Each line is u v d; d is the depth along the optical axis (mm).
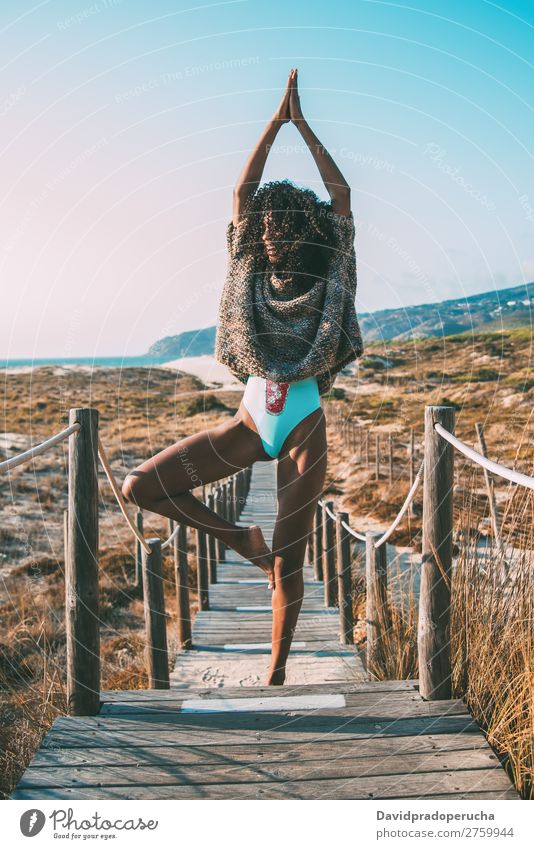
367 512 12617
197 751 2174
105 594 8867
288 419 2631
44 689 3082
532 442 3277
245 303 2627
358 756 2135
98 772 2062
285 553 2635
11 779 2605
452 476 2500
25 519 13164
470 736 2254
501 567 2918
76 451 2445
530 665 2328
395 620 3818
